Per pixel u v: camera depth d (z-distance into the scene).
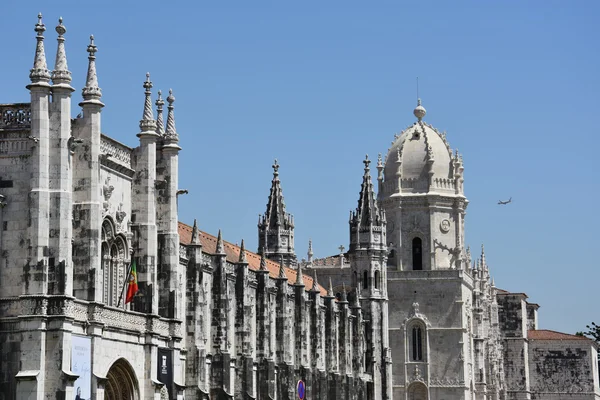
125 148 89.81
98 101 81.12
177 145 94.50
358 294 165.25
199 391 101.44
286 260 182.50
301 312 137.50
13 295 75.81
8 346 75.19
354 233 172.00
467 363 183.12
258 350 123.06
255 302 123.81
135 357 85.88
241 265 118.12
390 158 188.38
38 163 76.06
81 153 80.50
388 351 170.50
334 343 149.50
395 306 180.88
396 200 185.00
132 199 90.38
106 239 86.19
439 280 180.62
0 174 77.06
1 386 74.81
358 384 159.50
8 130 77.12
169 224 93.19
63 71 77.38
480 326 199.00
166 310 91.81
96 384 78.31
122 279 88.38
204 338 105.44
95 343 78.69
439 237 184.25
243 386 116.19
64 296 75.12
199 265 103.44
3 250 76.38
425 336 179.62
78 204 80.06
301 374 136.12
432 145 187.25
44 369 74.62
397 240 184.38
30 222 75.62
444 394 178.12
